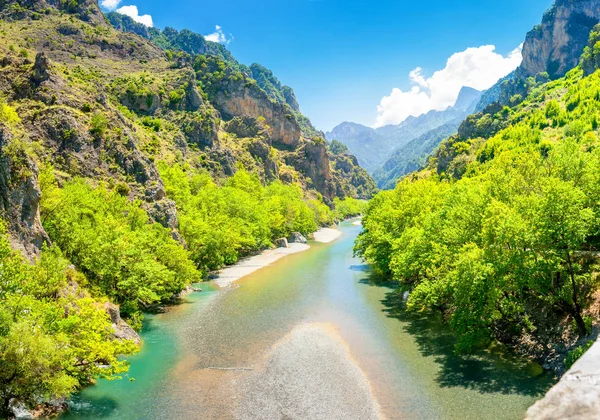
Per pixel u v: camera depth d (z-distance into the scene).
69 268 44.00
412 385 32.91
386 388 32.66
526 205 36.66
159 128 154.25
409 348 40.31
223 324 48.81
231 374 35.78
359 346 41.31
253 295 61.84
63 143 71.69
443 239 47.03
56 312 30.62
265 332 45.94
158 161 109.50
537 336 36.59
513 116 170.50
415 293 44.06
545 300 34.66
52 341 27.86
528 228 33.66
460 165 144.88
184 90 187.25
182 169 124.50
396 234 66.88
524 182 43.75
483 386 31.81
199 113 182.38
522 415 27.77
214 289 65.94
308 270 80.50
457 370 34.81
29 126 70.88
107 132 78.81
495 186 45.69
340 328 46.69
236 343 42.81
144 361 38.56
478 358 36.59
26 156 42.25
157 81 185.88
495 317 36.84
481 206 43.38
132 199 72.44
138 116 163.38
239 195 117.88
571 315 35.22
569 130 113.00
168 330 46.97
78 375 31.41
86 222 53.84
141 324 47.22
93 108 82.31
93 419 28.33
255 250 105.06
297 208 139.50
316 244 122.12
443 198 61.78
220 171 158.00
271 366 37.22
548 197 32.81
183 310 54.66
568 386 4.77
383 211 76.06
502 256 34.75
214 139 172.25
